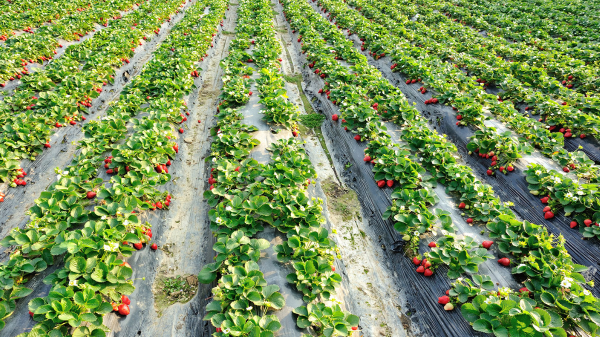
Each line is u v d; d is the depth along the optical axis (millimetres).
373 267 6695
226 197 6656
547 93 11766
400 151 7961
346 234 7410
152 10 22938
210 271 5340
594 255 5879
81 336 4277
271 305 4699
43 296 5027
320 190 8555
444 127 10383
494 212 6461
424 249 6215
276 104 9914
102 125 8539
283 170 7309
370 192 8133
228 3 27156
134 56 15750
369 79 11961
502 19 21500
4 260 5742
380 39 16500
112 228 5484
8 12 17938
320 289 5098
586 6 24422
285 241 5777
